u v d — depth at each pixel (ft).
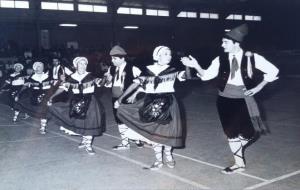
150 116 16.05
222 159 18.42
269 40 120.37
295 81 62.23
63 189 14.83
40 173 16.90
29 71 33.86
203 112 33.27
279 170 16.48
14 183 15.65
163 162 18.03
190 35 110.01
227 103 15.79
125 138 20.65
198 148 20.62
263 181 15.12
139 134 16.62
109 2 93.91
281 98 41.83
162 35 107.14
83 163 18.28
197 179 15.56
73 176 16.37
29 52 73.77
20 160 19.06
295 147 20.45
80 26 94.53
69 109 19.95
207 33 113.09
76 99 19.51
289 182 14.97
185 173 16.38
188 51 90.38
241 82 15.52
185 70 16.20
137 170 16.98
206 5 109.91
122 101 18.52
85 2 91.09
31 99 25.79
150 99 16.20
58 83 24.89
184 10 108.06
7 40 83.05
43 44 89.71
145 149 20.70
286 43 122.21
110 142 22.57
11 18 81.30
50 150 20.95
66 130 21.22
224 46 15.42
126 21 97.60
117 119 20.24
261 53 102.58
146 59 68.85
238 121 15.74
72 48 82.43
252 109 15.72
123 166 17.63
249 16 119.65
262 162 17.71
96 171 16.99
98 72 65.57
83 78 19.47
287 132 24.31
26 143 22.77
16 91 29.50
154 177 15.97
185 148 20.66
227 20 115.24
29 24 85.97
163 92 16.14
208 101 40.93
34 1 83.61
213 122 28.37
